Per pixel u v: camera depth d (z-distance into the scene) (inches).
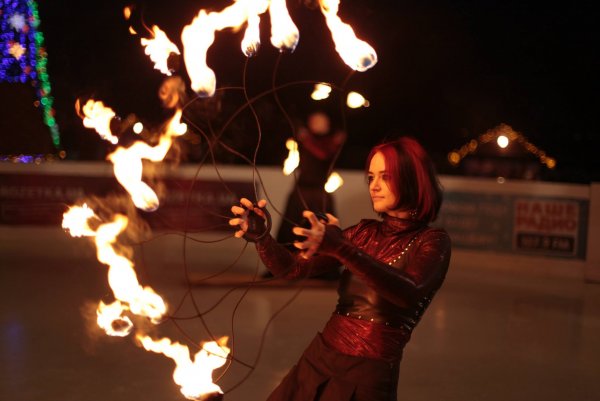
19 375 170.9
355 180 368.5
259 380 173.2
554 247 332.2
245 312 242.1
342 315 92.4
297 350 199.9
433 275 86.4
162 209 368.5
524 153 542.3
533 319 254.8
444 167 540.4
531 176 505.4
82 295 260.4
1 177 372.8
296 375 93.4
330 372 89.9
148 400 156.8
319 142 287.0
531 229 336.5
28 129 431.5
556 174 508.4
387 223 94.3
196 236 371.9
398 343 89.9
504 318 254.2
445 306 270.1
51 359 184.9
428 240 90.4
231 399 159.0
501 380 183.0
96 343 200.5
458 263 353.1
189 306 246.5
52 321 223.0
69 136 538.6
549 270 333.1
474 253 350.0
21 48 427.2
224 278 295.4
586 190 324.8
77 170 373.4
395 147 93.2
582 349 217.8
